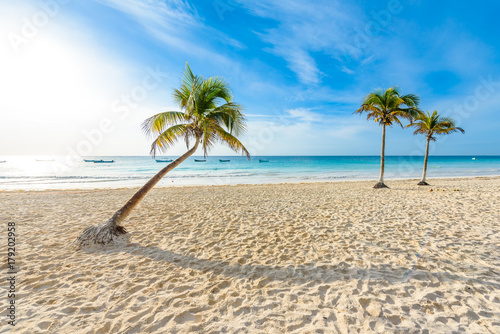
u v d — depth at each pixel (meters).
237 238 4.70
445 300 2.51
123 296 2.74
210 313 2.42
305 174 27.34
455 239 4.29
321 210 7.02
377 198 9.00
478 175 25.17
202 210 7.22
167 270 3.39
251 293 2.77
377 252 3.85
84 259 3.77
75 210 7.36
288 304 2.54
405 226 5.20
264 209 7.30
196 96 5.62
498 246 3.91
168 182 19.81
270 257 3.78
